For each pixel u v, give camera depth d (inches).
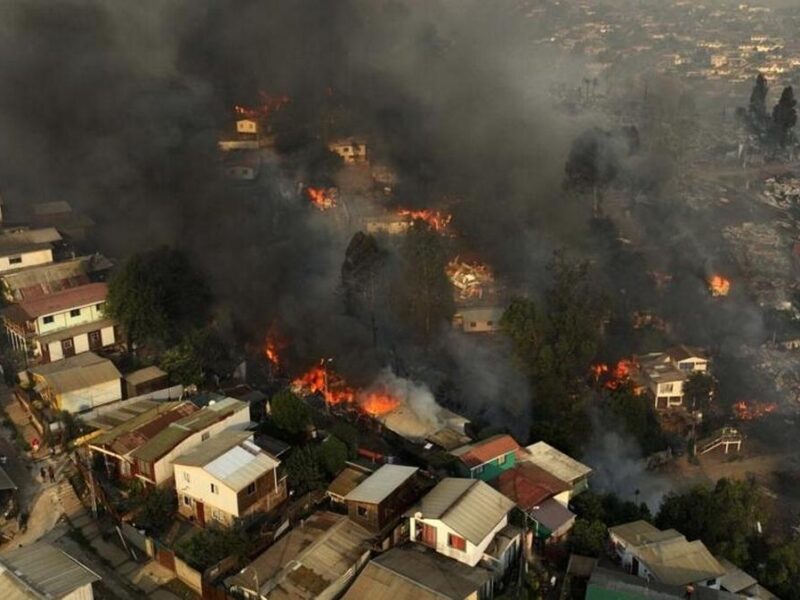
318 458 1300.4
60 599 917.2
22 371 1583.4
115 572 1118.4
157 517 1176.8
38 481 1302.9
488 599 1086.4
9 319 1652.3
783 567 1294.3
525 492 1301.7
